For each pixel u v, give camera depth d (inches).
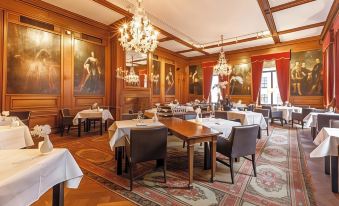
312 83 324.8
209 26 279.7
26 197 52.2
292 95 345.1
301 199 95.9
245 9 227.8
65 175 69.8
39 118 228.5
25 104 216.8
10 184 46.9
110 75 303.4
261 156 162.7
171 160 151.5
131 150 103.2
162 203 92.4
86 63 273.9
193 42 363.3
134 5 217.3
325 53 297.4
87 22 269.6
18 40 209.9
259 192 102.6
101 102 292.8
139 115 152.3
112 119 277.3
